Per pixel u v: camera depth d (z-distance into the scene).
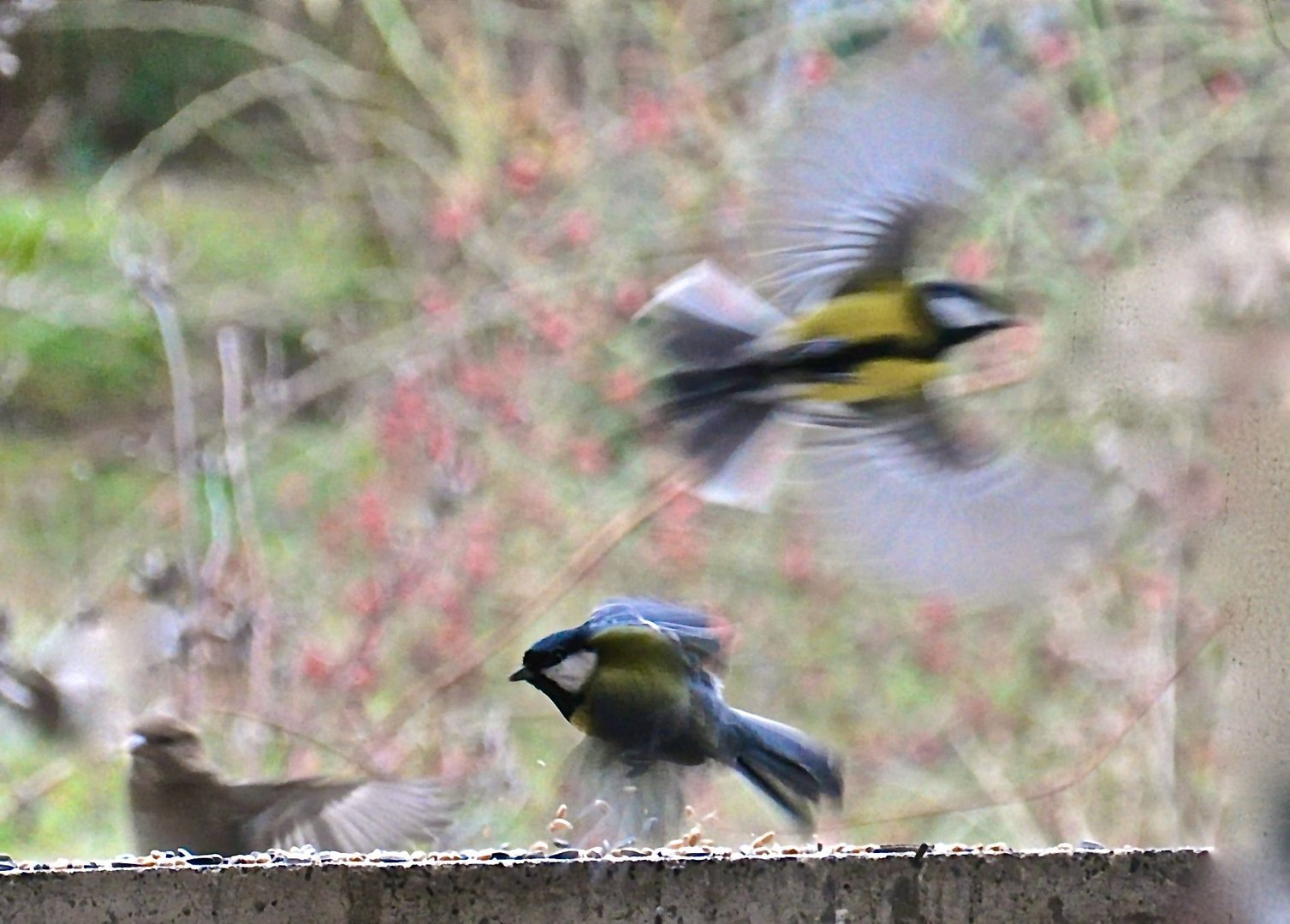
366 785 7.48
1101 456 10.38
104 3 15.46
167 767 7.88
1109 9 12.45
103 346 15.66
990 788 11.48
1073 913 5.43
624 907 5.27
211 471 12.76
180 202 17.66
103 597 12.80
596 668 6.56
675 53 13.56
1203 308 9.15
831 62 12.57
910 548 6.18
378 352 13.09
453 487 12.34
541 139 13.71
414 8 14.30
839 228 6.27
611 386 12.41
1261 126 11.87
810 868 5.33
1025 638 11.84
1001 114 6.21
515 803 11.23
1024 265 11.22
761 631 12.02
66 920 5.14
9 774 11.59
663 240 12.76
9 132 18.25
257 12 17.23
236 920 5.18
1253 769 5.67
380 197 15.09
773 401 6.29
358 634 12.11
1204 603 10.86
